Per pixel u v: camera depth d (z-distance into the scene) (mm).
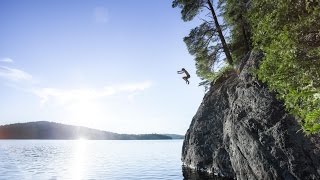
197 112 33719
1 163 54094
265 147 15461
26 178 34219
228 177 25094
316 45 9195
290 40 9570
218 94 28719
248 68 18172
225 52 29859
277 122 14852
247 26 29047
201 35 30922
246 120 17344
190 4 30266
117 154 82875
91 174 36500
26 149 120375
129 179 31219
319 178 12375
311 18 9281
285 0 10508
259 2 12234
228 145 22828
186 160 35406
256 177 16719
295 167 13484
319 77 8664
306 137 13062
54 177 34688
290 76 9727
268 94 15953
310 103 8797
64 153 91438
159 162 50969
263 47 12125
